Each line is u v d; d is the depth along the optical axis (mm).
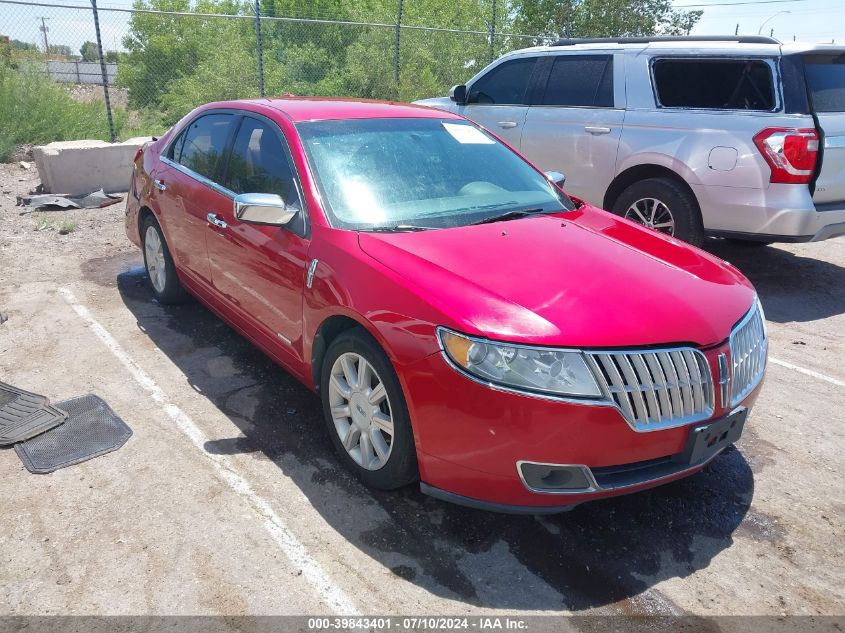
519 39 19328
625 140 6395
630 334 2619
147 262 5379
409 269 2930
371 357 2922
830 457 3607
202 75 16578
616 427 2545
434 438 2717
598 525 2990
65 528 2844
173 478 3195
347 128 3893
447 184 3773
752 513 3121
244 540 2809
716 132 5809
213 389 4059
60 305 5250
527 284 2838
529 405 2506
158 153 5168
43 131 11781
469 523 2963
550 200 3988
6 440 3420
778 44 5805
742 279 3346
